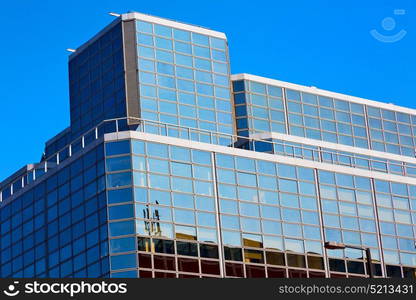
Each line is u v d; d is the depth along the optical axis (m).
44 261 98.62
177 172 95.00
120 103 123.88
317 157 111.94
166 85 124.50
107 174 93.75
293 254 97.56
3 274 104.06
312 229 99.88
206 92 126.69
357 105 138.38
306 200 100.94
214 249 93.62
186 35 128.75
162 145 95.56
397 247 104.25
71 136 131.00
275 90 131.88
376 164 115.62
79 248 94.44
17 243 103.25
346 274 99.62
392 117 140.62
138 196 92.38
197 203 94.62
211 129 124.69
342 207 102.81
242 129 127.06
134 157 93.88
